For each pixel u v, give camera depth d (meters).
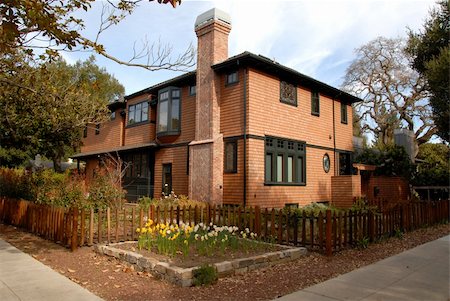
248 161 14.62
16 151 26.56
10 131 15.00
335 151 20.08
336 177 18.89
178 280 5.75
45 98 12.66
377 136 37.88
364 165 19.83
